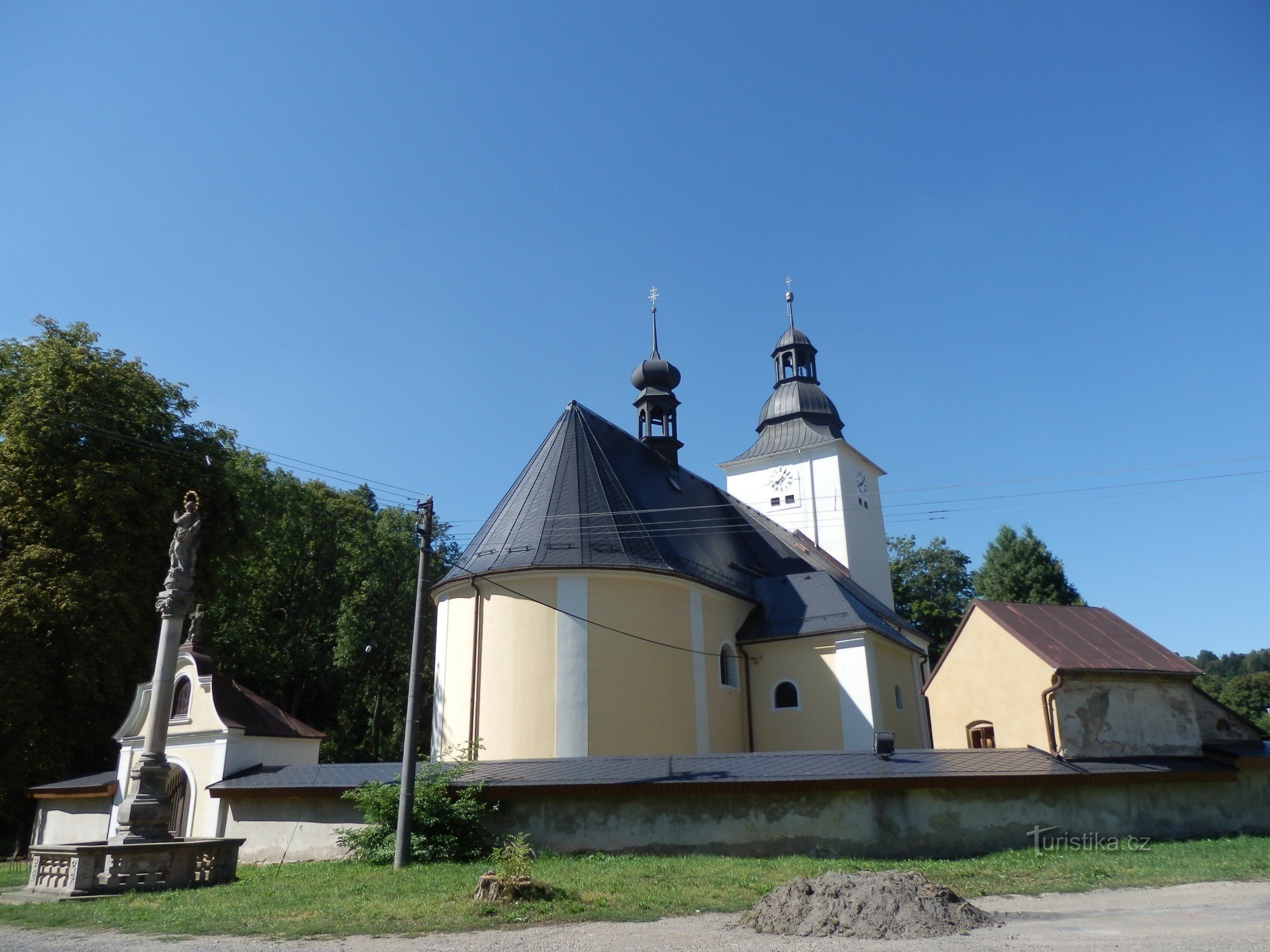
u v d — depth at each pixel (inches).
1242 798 756.6
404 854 647.1
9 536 1064.2
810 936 405.7
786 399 1939.0
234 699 919.0
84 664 1031.6
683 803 690.2
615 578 1011.3
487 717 960.3
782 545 1480.1
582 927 435.5
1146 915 439.5
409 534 1847.9
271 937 428.1
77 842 933.2
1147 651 824.3
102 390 1171.3
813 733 1126.4
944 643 2374.5
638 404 1491.1
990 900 496.1
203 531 1231.5
